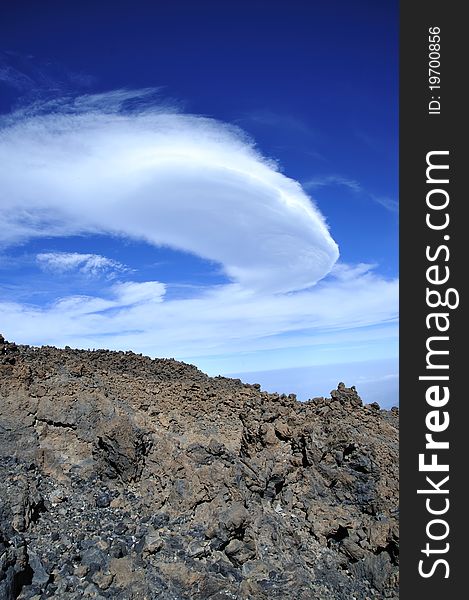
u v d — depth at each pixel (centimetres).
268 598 1545
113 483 1858
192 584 1487
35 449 1908
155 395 2573
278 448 2145
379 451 2077
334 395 2636
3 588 1288
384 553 1734
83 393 2177
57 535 1567
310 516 1919
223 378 3381
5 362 2359
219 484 1831
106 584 1421
